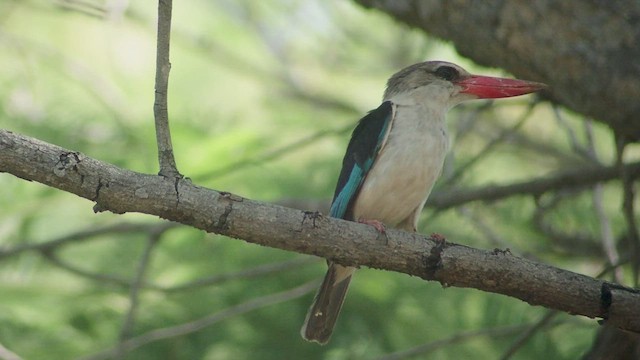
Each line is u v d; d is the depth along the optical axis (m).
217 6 16.19
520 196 11.66
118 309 11.20
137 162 11.55
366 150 9.32
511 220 12.53
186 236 11.62
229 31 16.12
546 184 10.98
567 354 11.18
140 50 15.23
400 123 9.38
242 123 13.57
